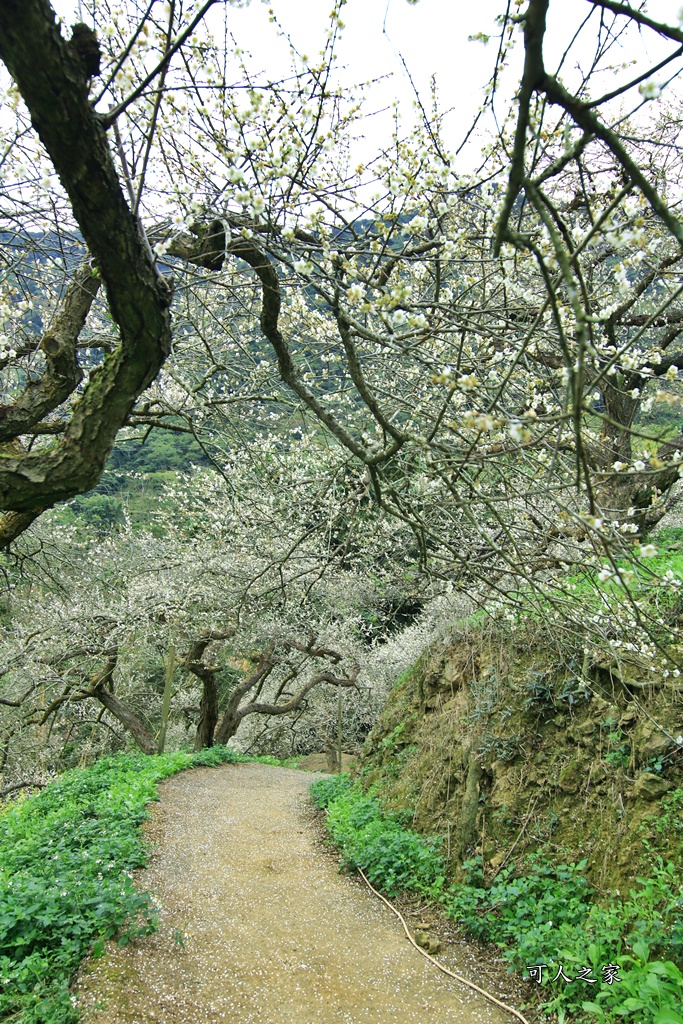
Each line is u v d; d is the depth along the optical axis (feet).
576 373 5.00
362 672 54.24
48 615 38.81
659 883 13.02
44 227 11.05
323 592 42.68
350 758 66.64
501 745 19.98
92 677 47.11
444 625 27.99
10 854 20.58
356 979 14.66
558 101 5.23
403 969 15.06
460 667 25.30
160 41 10.94
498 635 22.57
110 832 22.86
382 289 8.05
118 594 39.63
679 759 14.80
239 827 28.58
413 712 28.63
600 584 10.32
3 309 11.87
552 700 19.35
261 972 14.94
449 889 18.25
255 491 22.41
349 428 14.94
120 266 8.04
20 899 15.23
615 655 11.34
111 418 9.46
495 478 12.87
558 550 14.75
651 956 12.28
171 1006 13.11
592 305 10.37
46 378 13.03
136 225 8.00
